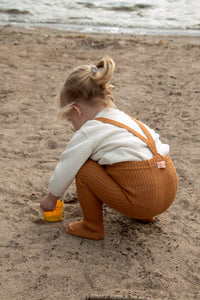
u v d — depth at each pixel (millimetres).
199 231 2475
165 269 2143
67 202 2820
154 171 2129
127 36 8836
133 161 2107
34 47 7164
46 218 2559
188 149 3592
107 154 2105
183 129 4020
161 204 2195
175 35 9156
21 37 7977
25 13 11430
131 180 2113
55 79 5523
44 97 4883
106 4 13297
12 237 2387
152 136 2234
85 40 7902
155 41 8227
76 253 2256
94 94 2176
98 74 2174
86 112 2219
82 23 10438
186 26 10438
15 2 12945
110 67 2098
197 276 2090
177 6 13516
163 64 6309
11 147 3604
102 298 1894
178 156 3461
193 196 2863
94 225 2348
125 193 2148
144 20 11156
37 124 4129
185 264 2180
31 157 3438
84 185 2189
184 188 2971
